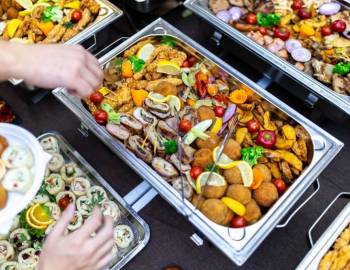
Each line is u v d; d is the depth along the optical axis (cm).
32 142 95
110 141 101
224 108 108
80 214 106
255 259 110
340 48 124
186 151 101
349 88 115
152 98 108
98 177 112
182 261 108
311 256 94
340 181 122
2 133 97
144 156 100
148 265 108
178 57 115
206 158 100
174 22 147
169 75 113
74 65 85
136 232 108
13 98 130
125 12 137
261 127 107
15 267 101
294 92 122
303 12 130
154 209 114
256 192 97
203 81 112
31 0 129
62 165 113
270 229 92
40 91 128
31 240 104
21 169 92
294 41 124
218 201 95
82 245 78
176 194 95
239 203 95
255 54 120
